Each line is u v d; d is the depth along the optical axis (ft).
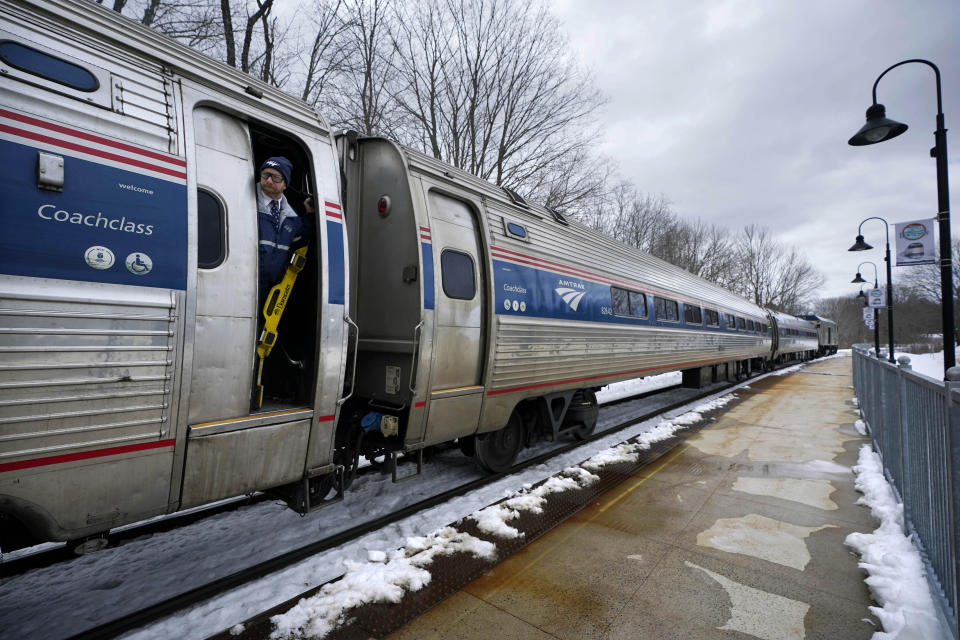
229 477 8.42
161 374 7.31
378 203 13.52
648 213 87.86
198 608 8.43
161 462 7.45
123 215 7.02
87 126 6.86
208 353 8.13
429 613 8.33
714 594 8.98
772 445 20.40
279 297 9.52
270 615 8.18
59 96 6.68
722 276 117.39
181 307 7.54
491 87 44.52
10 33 6.45
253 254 8.95
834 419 26.45
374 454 13.53
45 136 6.45
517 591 9.04
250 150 9.27
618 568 9.91
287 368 10.70
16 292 5.98
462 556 10.32
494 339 14.88
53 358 6.27
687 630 7.92
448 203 14.52
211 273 8.25
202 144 8.51
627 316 23.72
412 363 12.34
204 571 10.02
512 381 15.81
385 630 7.85
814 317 113.50
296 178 10.84
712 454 18.92
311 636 7.67
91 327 6.59
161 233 7.39
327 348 9.86
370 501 13.78
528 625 8.04
